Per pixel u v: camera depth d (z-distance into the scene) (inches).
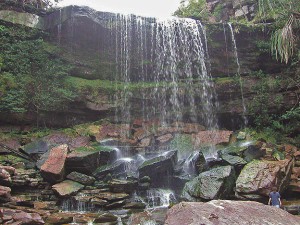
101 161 523.5
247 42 758.5
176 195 498.3
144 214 413.4
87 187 463.5
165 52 742.5
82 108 646.5
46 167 460.1
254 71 754.8
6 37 649.6
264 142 633.6
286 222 180.2
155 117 694.5
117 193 459.2
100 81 690.8
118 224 390.9
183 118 709.3
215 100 728.3
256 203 196.7
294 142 652.7
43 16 705.0
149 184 497.4
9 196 407.8
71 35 684.7
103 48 707.4
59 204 439.2
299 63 714.2
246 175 478.3
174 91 717.3
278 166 493.0
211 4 998.4
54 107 618.8
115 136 628.1
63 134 592.4
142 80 725.9
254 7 877.2
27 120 603.8
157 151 610.9
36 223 358.6
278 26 725.9
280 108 706.2
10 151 530.6
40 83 607.8
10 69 619.8
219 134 655.1
